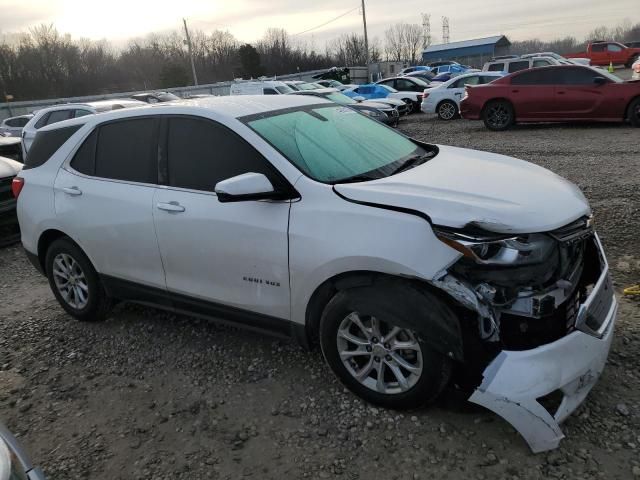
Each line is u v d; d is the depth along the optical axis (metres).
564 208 2.88
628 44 44.88
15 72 59.72
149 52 74.19
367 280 2.90
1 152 10.52
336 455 2.81
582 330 2.74
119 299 4.25
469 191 2.93
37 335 4.42
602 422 2.87
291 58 76.81
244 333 4.13
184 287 3.69
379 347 2.98
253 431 3.04
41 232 4.46
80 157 4.22
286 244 3.11
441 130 15.36
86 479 2.80
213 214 3.38
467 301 2.61
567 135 12.30
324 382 3.41
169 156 3.69
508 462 2.66
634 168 8.32
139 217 3.75
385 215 2.82
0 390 3.66
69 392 3.57
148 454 2.94
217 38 77.19
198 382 3.54
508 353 2.63
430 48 73.69
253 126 3.42
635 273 4.57
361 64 77.69
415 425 2.95
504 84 13.93
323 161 3.35
